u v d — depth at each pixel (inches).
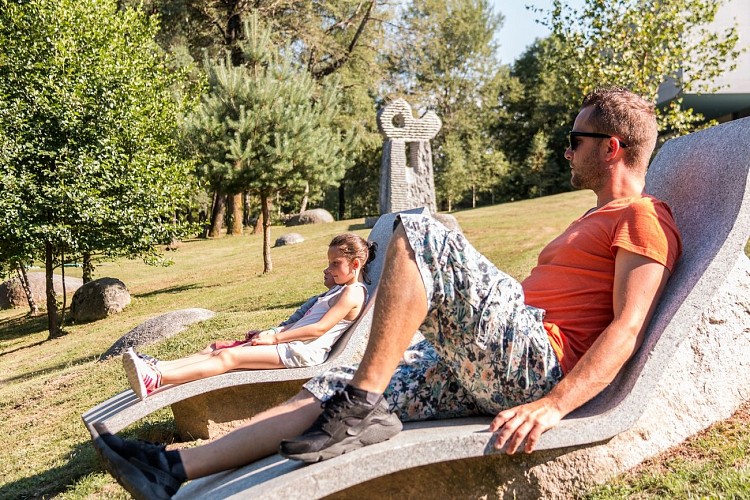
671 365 115.4
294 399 89.7
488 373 89.2
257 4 1063.6
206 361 144.9
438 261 85.4
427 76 1964.8
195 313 390.3
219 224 1307.8
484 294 87.2
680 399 114.7
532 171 1957.4
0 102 526.3
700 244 99.7
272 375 144.9
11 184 515.8
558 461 96.5
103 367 323.0
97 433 85.1
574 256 98.1
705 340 121.0
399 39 1332.4
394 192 868.6
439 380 95.8
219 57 1061.1
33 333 633.6
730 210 98.1
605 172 102.0
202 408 165.9
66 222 550.9
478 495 93.4
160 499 80.7
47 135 545.6
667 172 125.5
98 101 560.7
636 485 99.0
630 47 458.9
